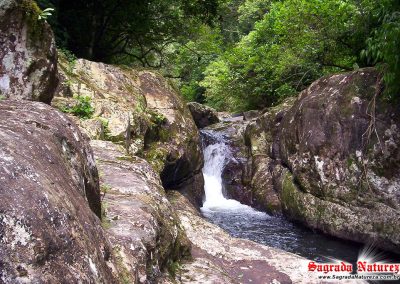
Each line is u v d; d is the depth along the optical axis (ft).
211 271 11.22
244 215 25.04
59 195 4.45
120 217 8.77
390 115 18.04
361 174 18.79
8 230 3.43
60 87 19.25
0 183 3.74
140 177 11.95
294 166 23.29
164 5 35.24
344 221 19.48
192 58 46.68
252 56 40.88
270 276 12.46
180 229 11.96
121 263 6.94
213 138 34.30
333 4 28.35
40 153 5.05
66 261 3.85
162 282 8.66
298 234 21.30
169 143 23.08
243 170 29.66
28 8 10.80
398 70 16.12
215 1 36.04
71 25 30.76
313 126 22.00
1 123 5.32
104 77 22.93
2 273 3.16
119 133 17.70
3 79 10.69
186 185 25.90
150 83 26.12
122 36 38.75
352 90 20.22
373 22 24.90
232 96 50.19
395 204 17.33
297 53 31.65
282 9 31.01
